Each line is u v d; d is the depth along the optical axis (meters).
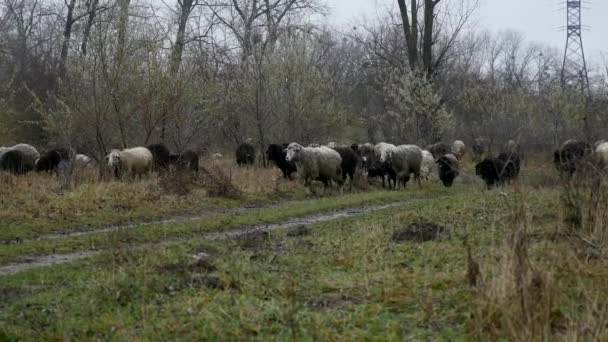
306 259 10.82
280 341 6.89
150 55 25.72
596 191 10.41
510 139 25.91
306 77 33.91
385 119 40.78
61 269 10.98
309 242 12.66
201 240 13.60
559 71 50.19
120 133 26.25
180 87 26.31
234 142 35.50
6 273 11.36
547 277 7.28
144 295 8.67
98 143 24.47
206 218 17.52
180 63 28.31
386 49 42.66
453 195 22.19
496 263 8.45
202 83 29.58
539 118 28.81
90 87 24.70
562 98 29.45
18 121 31.36
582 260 9.00
